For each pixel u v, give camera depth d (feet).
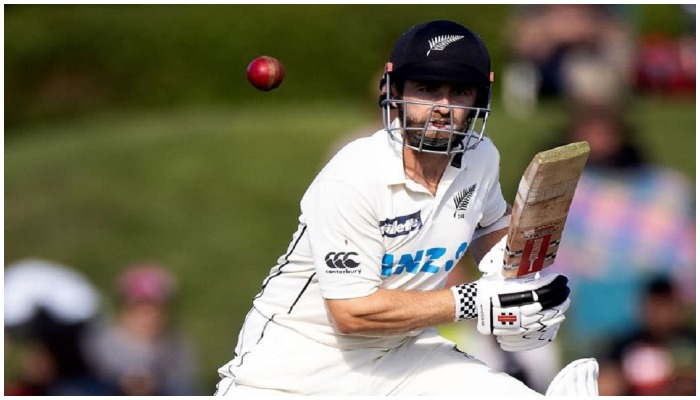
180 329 88.74
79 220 114.83
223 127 126.41
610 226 92.68
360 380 46.06
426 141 42.47
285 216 114.93
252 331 46.78
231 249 111.24
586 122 101.14
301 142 121.70
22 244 111.86
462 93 42.80
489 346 72.74
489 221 47.91
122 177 119.96
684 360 84.28
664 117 120.88
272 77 45.93
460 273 75.87
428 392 46.65
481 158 45.29
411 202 43.14
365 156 42.93
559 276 44.57
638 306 88.22
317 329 45.83
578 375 47.91
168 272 108.47
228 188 117.50
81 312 81.20
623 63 116.88
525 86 120.57
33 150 129.70
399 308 43.04
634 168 97.71
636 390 82.94
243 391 46.21
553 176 41.39
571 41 117.19
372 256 43.11
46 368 79.61
